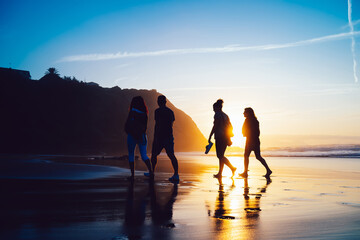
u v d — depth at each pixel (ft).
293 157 70.64
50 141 150.82
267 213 10.21
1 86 161.58
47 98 175.01
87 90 190.70
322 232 7.87
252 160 57.52
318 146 122.62
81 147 158.51
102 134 173.68
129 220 8.88
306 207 11.39
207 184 18.58
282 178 23.56
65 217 9.07
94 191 14.17
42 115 163.43
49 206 10.61
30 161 31.22
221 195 14.01
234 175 25.90
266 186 17.94
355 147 111.45
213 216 9.62
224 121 25.04
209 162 47.98
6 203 11.04
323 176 25.35
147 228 8.04
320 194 14.84
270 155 81.82
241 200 12.72
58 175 20.21
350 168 35.50
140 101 21.59
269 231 7.92
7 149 130.41
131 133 20.79
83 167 25.89
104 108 188.44
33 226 7.98
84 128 170.71
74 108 178.50
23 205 10.70
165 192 14.57
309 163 46.19
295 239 7.22
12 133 143.54
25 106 161.79
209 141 25.34
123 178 20.39
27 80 181.37
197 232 7.73
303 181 21.21
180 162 48.06
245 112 26.16
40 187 15.02
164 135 21.58
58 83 184.65
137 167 31.89
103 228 7.94
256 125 25.89
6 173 20.01
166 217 9.37
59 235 7.23
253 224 8.65
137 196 13.10
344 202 12.58
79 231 7.62
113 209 10.34
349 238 7.34
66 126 167.94
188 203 11.79
